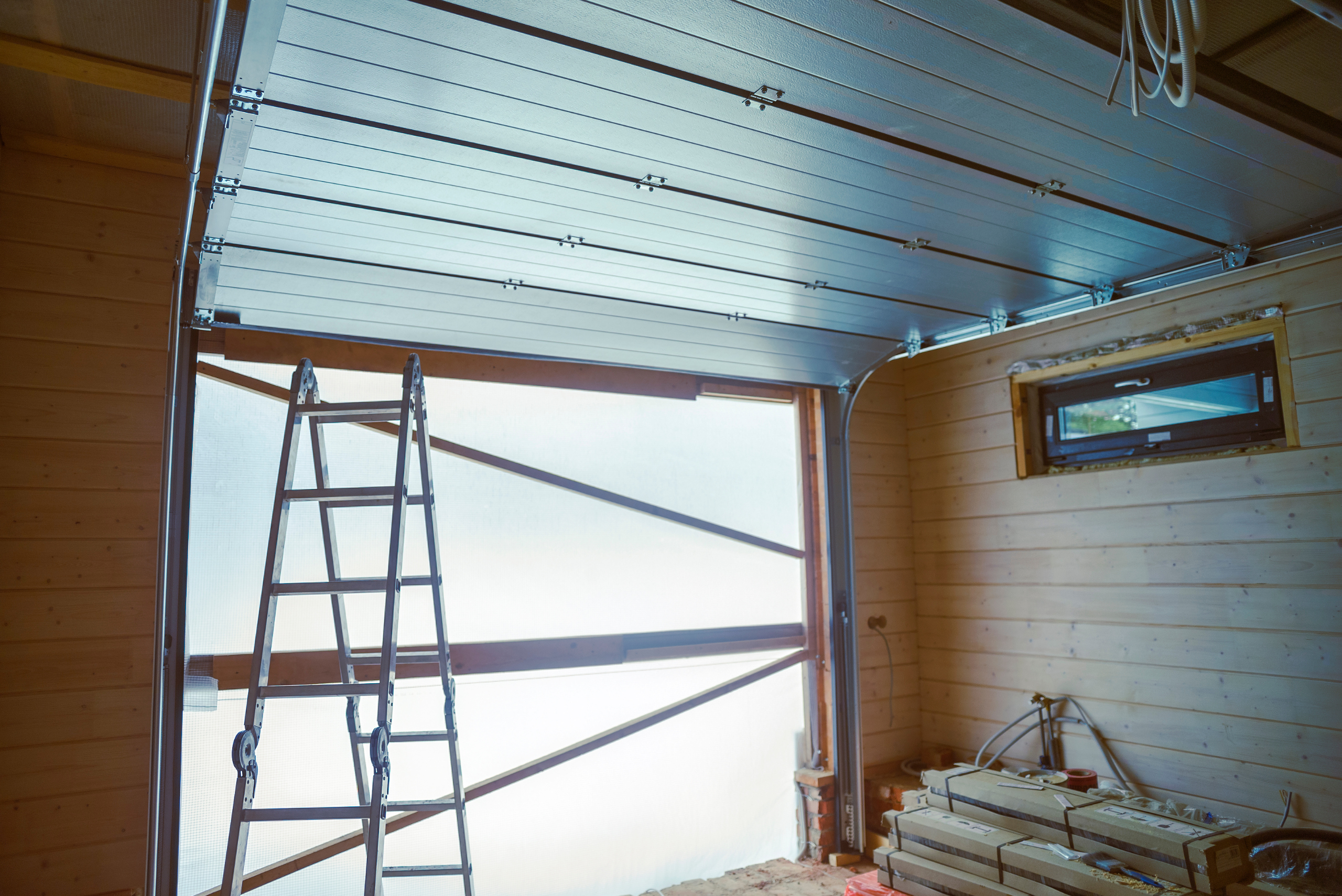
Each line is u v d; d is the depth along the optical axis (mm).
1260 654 3236
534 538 3822
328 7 1518
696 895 3867
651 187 2285
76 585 2730
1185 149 2150
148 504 2867
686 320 3439
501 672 3648
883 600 4660
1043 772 3799
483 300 3061
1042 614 4098
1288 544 3172
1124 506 3766
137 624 2809
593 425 4035
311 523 3273
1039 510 4145
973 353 4527
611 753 3930
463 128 1957
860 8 1580
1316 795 3041
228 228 2404
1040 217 2543
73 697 2691
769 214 2469
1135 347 3736
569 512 3930
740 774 4277
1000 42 1705
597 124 1962
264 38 1583
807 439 4668
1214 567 3410
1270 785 3176
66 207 2824
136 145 2840
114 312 2869
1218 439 3455
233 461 3133
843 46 1702
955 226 2594
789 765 4441
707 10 1579
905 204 2438
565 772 3803
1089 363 3947
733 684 4266
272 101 1810
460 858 3482
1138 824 2633
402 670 3467
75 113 2613
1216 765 3354
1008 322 3564
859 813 4305
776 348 3861
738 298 3217
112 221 2893
